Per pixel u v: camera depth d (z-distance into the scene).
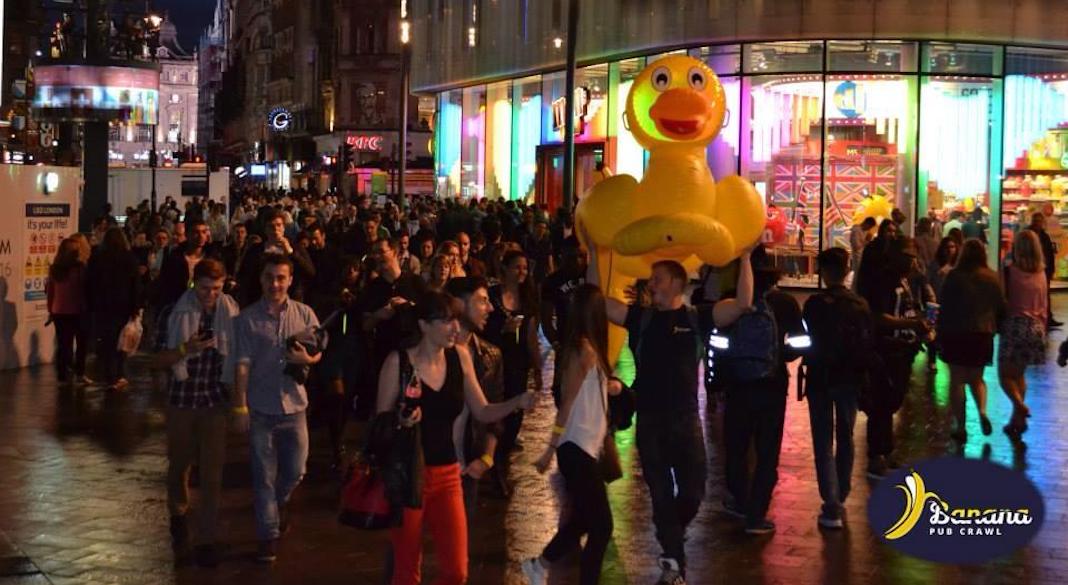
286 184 99.69
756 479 8.90
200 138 195.12
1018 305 12.67
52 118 41.84
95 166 42.09
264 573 7.96
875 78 30.33
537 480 10.59
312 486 10.35
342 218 26.52
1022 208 31.03
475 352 8.26
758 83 30.89
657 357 7.69
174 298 14.22
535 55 37.97
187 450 8.22
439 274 11.32
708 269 11.80
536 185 39.16
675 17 31.75
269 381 8.15
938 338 12.40
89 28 41.75
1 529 8.84
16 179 16.89
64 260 15.54
